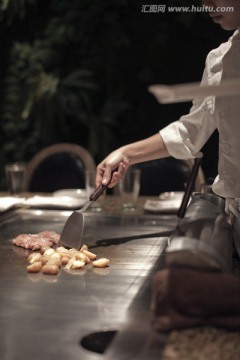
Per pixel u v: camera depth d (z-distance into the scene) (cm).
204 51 548
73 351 103
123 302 131
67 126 568
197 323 107
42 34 566
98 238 199
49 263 160
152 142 212
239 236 164
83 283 147
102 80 570
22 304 130
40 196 290
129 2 543
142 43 556
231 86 98
